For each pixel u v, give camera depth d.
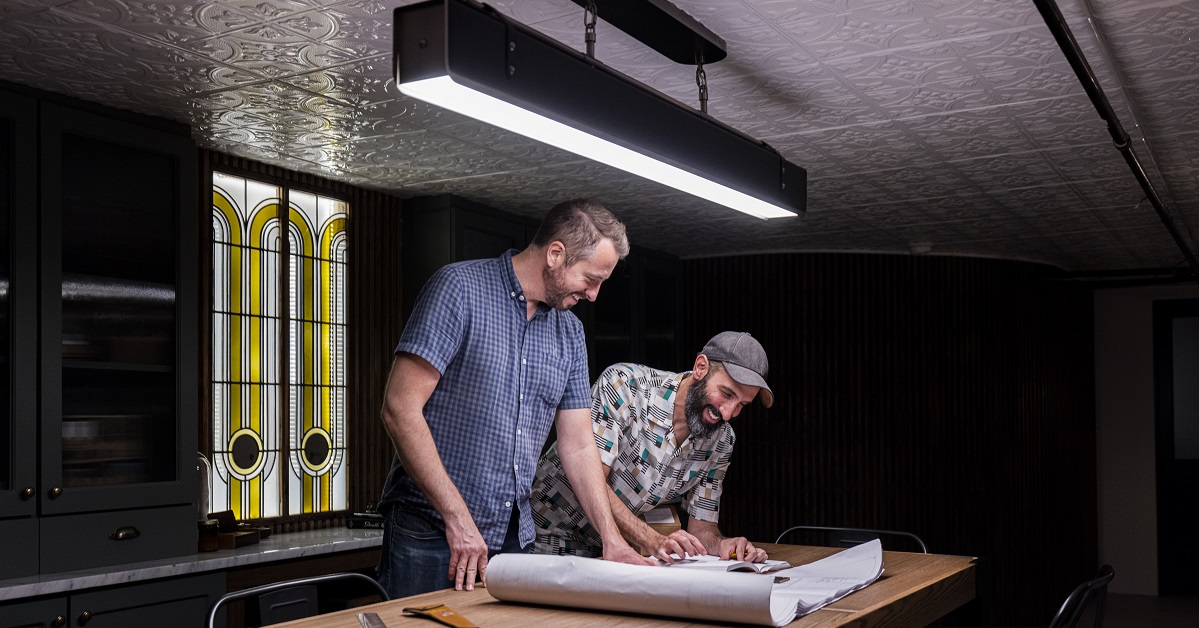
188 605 3.34
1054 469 7.10
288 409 4.31
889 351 6.48
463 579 2.02
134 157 3.45
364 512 4.46
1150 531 7.86
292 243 4.39
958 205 5.05
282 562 3.69
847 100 3.33
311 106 3.41
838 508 6.40
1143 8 2.53
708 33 2.71
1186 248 5.46
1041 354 6.98
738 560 2.44
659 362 6.31
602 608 1.72
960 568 2.40
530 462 2.28
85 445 3.26
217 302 4.05
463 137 3.79
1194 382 7.89
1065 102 3.35
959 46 2.82
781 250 6.47
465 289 2.17
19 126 3.12
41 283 3.14
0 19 2.63
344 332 4.59
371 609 1.81
